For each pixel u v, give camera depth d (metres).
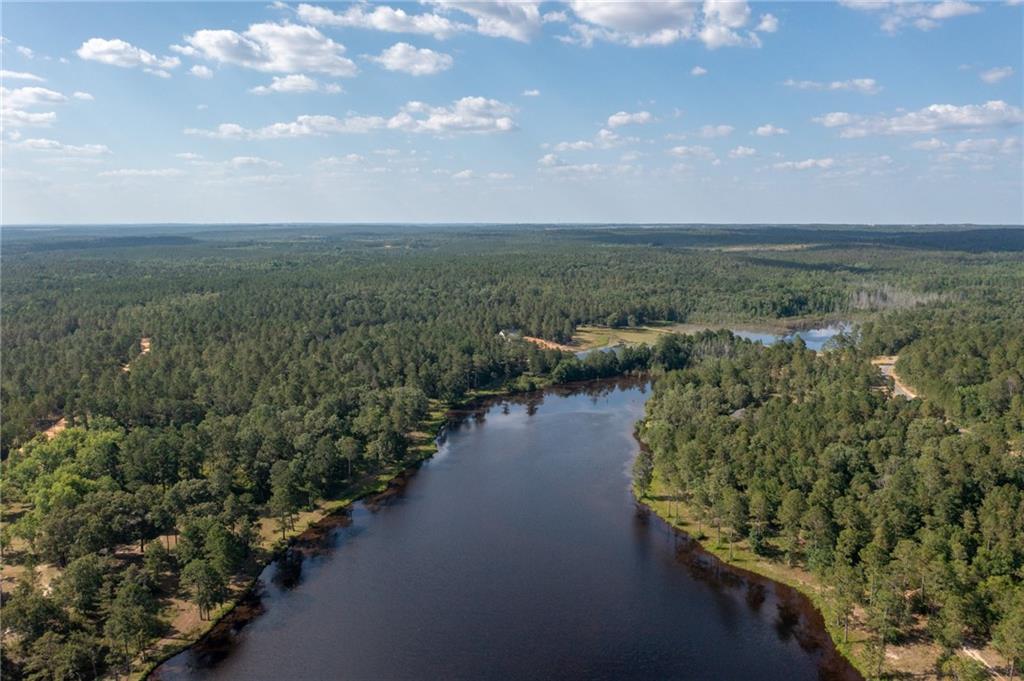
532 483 191.00
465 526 165.12
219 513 150.88
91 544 133.62
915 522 134.50
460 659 116.50
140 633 114.88
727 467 160.12
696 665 114.31
